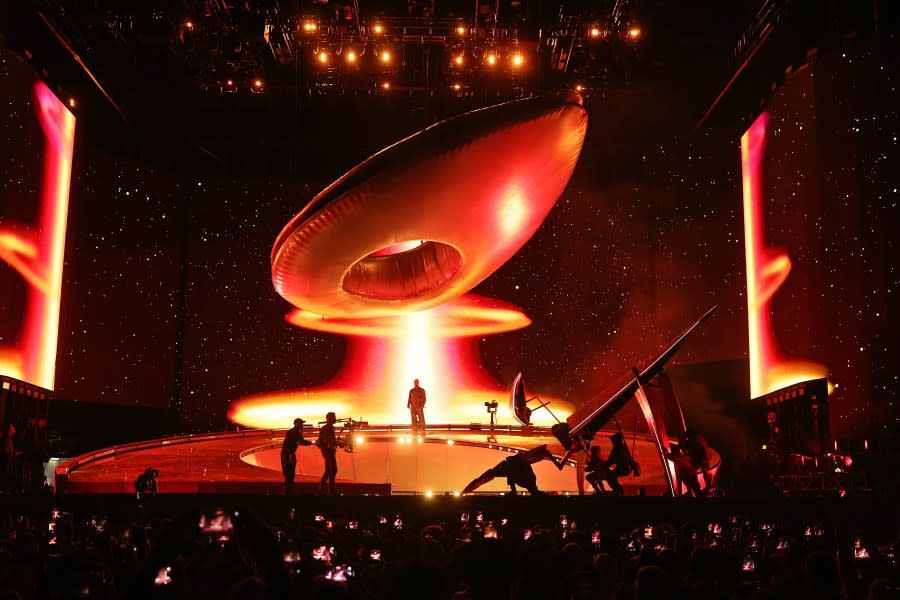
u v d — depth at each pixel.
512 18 19.52
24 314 18.17
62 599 4.26
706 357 22.55
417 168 13.16
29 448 17.56
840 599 4.26
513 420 23.95
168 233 24.05
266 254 24.64
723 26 20.36
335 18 19.70
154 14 20.00
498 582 3.16
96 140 23.38
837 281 17.11
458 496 12.29
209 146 25.00
